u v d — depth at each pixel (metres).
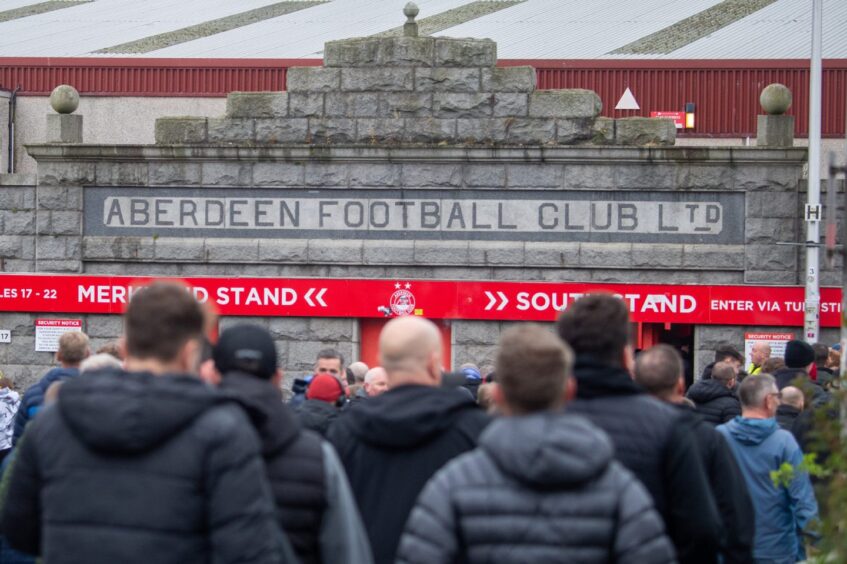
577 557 7.30
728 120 45.19
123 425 7.33
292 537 8.61
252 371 9.14
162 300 8.05
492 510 7.37
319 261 33.59
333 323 33.53
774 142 32.72
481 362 33.12
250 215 33.84
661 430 9.37
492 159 32.97
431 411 9.75
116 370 7.78
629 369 10.34
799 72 44.97
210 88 46.91
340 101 33.56
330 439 10.13
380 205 33.47
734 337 32.53
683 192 32.78
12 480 7.93
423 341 10.04
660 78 45.41
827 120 44.94
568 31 50.88
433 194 33.34
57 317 34.12
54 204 34.28
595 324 9.73
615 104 45.44
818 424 10.34
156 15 56.62
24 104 47.72
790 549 14.57
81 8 58.78
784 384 20.61
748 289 32.34
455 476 7.53
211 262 33.91
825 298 32.56
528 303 32.91
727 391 18.19
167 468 7.39
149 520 7.33
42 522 7.84
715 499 10.81
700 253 32.69
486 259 33.19
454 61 33.16
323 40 49.59
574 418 7.57
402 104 33.41
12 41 51.72
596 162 32.81
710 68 45.22
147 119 47.16
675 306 32.59
